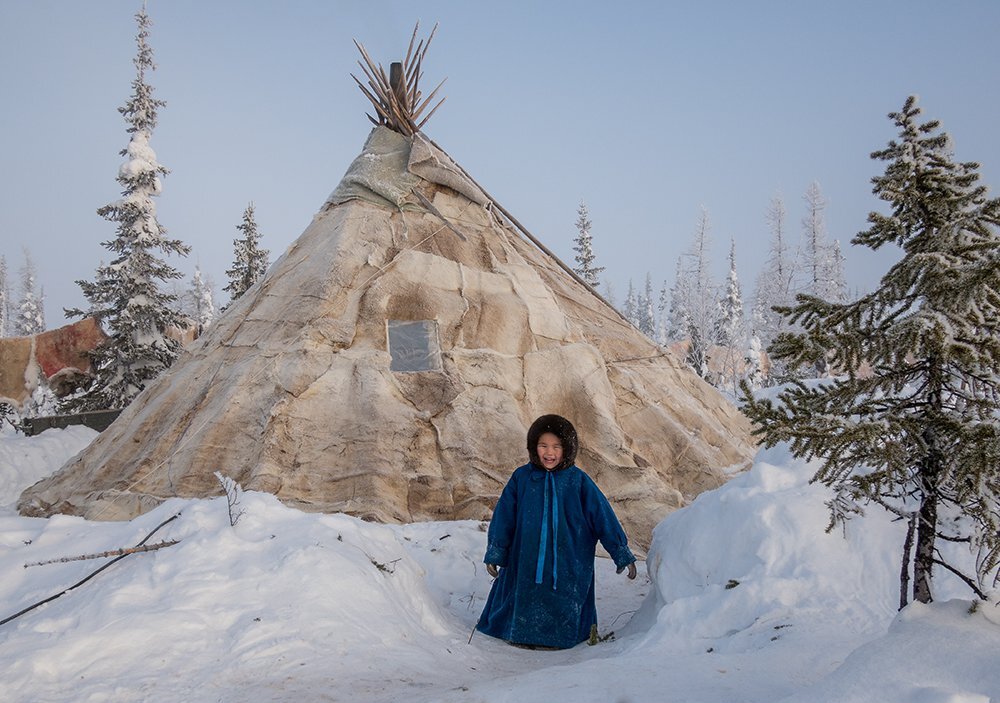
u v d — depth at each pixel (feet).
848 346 10.73
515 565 19.83
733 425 41.83
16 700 11.75
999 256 9.33
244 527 18.24
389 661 14.06
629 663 12.35
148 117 83.61
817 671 11.32
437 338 36.70
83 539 18.75
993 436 9.52
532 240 46.70
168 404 36.81
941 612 9.53
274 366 34.76
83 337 91.40
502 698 11.02
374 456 31.96
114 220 81.56
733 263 137.69
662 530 18.63
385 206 42.45
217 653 13.70
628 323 44.65
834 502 11.58
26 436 59.21
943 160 11.03
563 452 20.01
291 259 41.06
